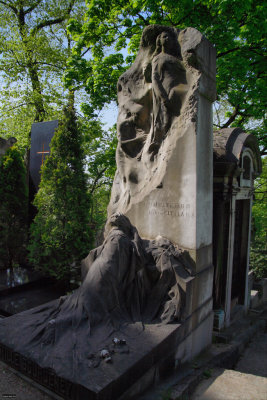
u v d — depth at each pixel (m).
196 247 4.58
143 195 5.22
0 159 10.10
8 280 8.20
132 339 3.51
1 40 15.64
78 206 7.95
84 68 11.16
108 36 10.87
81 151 8.33
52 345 3.37
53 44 16.34
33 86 16.38
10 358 3.46
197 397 3.54
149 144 5.26
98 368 2.96
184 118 4.71
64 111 8.34
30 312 4.14
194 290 4.46
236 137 6.46
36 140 9.71
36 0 16.34
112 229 4.42
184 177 4.69
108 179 18.33
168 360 3.74
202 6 8.94
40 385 3.17
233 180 6.22
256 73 10.59
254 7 8.05
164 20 9.62
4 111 16.22
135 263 4.20
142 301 4.21
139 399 3.11
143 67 5.36
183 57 4.76
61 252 7.89
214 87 5.12
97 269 3.93
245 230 7.49
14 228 9.55
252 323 7.03
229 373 4.16
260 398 3.54
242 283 7.56
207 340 5.12
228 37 8.77
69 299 4.00
